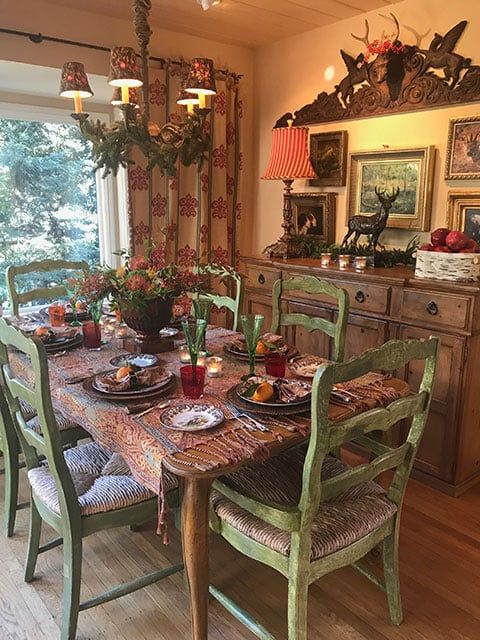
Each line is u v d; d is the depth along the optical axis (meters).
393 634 1.69
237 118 3.62
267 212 3.82
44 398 1.43
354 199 3.20
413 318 2.48
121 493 1.61
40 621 1.73
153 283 2.02
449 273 2.36
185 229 3.53
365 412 1.43
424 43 2.74
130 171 3.25
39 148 3.44
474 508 2.38
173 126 2.18
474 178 2.63
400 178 2.94
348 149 3.21
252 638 1.67
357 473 1.43
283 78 3.53
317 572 1.42
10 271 2.73
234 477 1.71
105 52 3.01
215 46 3.49
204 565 1.46
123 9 2.88
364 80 3.03
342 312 2.16
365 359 1.28
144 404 1.62
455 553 2.08
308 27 3.21
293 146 3.08
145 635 1.68
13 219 3.41
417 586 1.90
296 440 1.44
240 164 3.72
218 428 1.48
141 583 1.70
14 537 2.16
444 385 2.41
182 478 1.41
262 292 3.26
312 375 1.83
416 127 2.86
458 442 2.41
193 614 1.50
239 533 1.52
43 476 1.76
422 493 2.49
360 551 1.52
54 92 3.34
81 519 1.55
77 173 3.62
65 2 2.77
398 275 2.58
